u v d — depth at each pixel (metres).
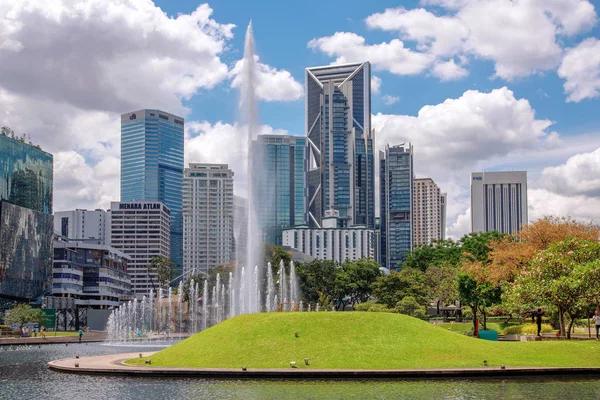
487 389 57.47
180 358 71.94
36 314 170.38
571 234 125.94
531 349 72.81
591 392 56.16
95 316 197.75
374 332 73.38
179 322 198.62
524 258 122.69
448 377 63.31
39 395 56.56
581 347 73.25
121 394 56.25
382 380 61.97
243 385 59.84
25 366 81.81
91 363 75.50
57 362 78.31
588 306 94.38
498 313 160.12
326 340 71.31
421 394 55.09
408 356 68.50
